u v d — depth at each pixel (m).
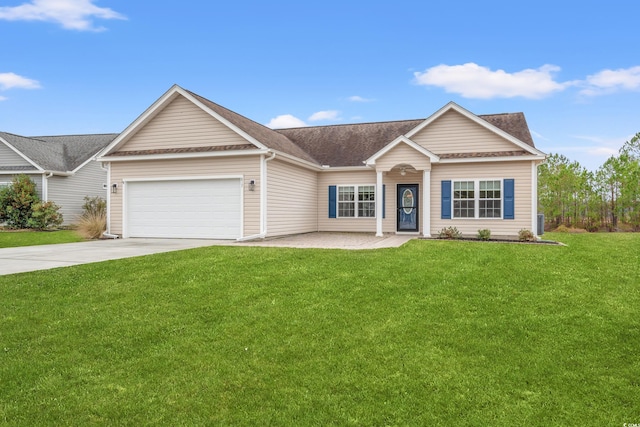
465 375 4.44
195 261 9.62
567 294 6.93
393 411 3.85
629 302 6.54
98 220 17.86
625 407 3.87
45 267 9.35
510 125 18.41
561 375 4.42
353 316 6.07
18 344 5.30
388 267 8.84
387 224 19.11
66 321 6.02
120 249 12.76
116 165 17.31
